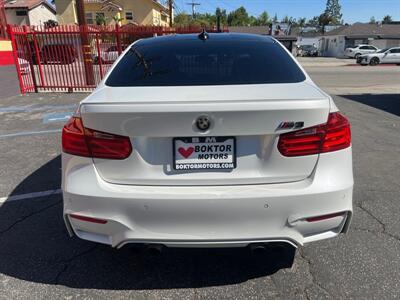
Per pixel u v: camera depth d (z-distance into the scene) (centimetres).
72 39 1173
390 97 1142
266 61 281
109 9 4194
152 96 223
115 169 219
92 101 218
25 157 518
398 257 281
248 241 218
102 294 246
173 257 284
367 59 3139
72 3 4103
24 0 4053
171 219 215
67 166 228
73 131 224
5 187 414
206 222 215
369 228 323
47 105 952
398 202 374
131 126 210
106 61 1216
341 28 5791
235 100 208
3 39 1070
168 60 282
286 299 239
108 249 295
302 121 210
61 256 287
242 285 253
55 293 246
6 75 1077
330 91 1323
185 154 215
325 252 288
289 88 237
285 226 218
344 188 221
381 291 245
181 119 206
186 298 241
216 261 279
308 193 213
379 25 5612
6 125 721
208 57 286
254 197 211
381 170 467
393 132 668
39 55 1175
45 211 357
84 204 221
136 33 1198
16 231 322
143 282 257
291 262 277
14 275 265
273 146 214
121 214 218
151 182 218
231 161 216
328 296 241
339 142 221
